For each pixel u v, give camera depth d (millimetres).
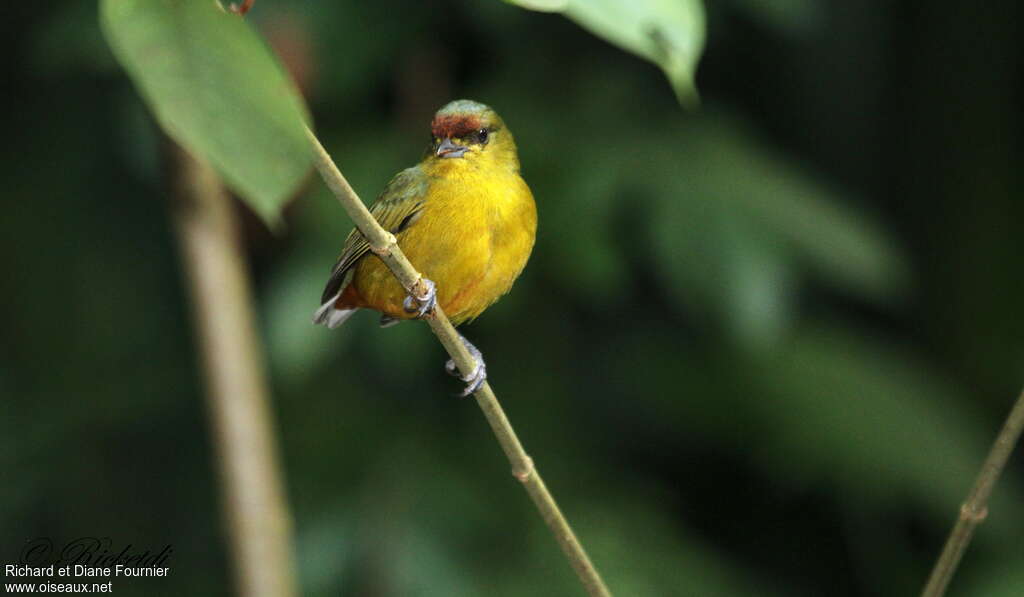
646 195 9242
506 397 10438
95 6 8836
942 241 12320
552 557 9672
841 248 9219
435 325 5770
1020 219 12039
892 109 12406
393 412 10477
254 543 8398
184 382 11180
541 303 10492
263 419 8562
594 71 10352
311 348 8750
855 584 12055
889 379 10586
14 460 11102
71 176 11234
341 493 9961
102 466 11344
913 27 12281
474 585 9508
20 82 11375
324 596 9531
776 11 9414
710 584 9859
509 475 10195
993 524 10516
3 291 11477
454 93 10281
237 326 8492
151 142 8969
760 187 9258
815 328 11078
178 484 11469
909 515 11805
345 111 10273
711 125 10008
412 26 9688
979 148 12195
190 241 8398
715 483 12312
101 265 11461
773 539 12211
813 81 12094
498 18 9531
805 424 10234
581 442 10742
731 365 10781
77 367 11484
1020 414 5488
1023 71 12203
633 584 9531
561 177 9430
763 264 8852
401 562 9523
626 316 11375
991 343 11992
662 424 11352
